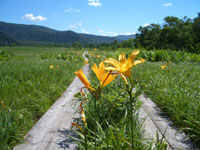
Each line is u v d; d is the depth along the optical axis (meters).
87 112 2.74
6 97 3.87
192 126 2.55
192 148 2.15
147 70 7.66
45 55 20.61
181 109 3.02
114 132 2.29
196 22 48.34
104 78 1.08
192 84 4.50
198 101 3.11
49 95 4.54
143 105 3.78
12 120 2.65
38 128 2.76
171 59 13.89
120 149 1.76
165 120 2.99
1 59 14.53
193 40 47.44
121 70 1.07
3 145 2.11
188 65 9.98
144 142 2.02
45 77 6.30
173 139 2.35
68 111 3.46
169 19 51.16
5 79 5.13
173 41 49.34
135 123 2.47
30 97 4.02
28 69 7.20
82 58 19.73
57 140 2.38
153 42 61.03
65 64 11.48
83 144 2.04
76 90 5.30
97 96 1.10
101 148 1.83
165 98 3.62
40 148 2.21
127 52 15.58
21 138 2.48
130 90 1.11
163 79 5.36
